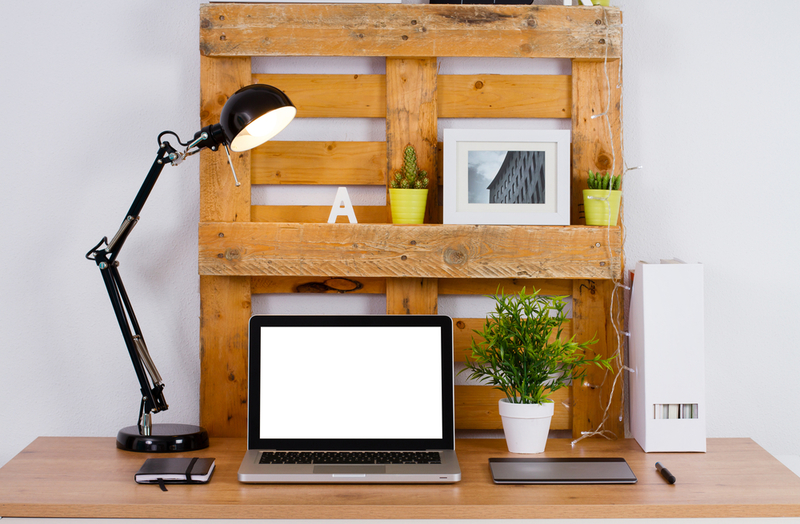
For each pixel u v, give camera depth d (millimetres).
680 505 995
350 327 1222
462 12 1330
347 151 1397
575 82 1376
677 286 1226
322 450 1189
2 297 1397
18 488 1054
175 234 1407
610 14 1335
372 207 1405
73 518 993
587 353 1382
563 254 1310
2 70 1389
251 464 1121
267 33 1325
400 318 1225
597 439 1355
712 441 1336
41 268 1399
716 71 1405
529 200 1324
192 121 1403
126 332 1257
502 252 1311
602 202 1308
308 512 990
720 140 1409
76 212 1400
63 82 1394
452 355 1217
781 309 1413
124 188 1407
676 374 1233
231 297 1376
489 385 1396
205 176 1366
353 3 1330
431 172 1376
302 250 1318
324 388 1207
